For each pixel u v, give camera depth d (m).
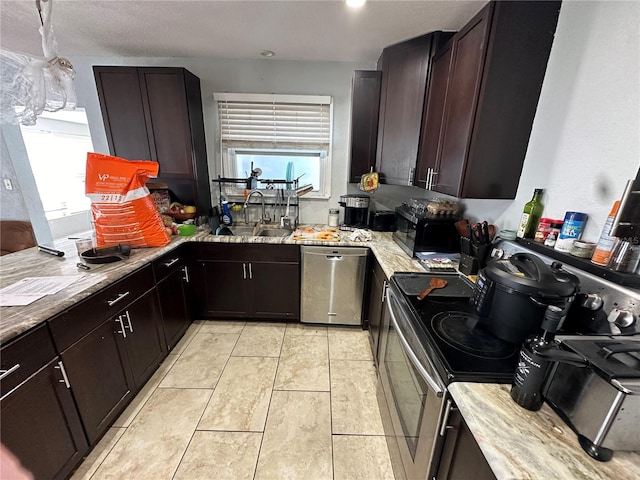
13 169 3.04
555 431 0.65
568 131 1.17
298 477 1.29
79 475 1.27
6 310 1.08
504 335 0.93
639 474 0.56
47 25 1.24
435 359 0.88
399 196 2.71
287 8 1.57
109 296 1.41
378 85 2.21
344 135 2.63
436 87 1.79
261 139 2.61
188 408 1.63
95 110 2.58
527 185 1.40
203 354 2.09
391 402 1.35
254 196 2.77
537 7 1.22
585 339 0.71
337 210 2.71
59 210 3.96
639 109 0.91
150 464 1.33
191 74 2.33
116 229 1.80
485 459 0.67
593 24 1.06
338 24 1.75
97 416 1.35
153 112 2.28
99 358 1.36
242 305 2.45
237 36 1.96
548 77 1.28
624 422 0.57
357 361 2.05
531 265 0.93
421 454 0.97
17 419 0.99
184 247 2.23
